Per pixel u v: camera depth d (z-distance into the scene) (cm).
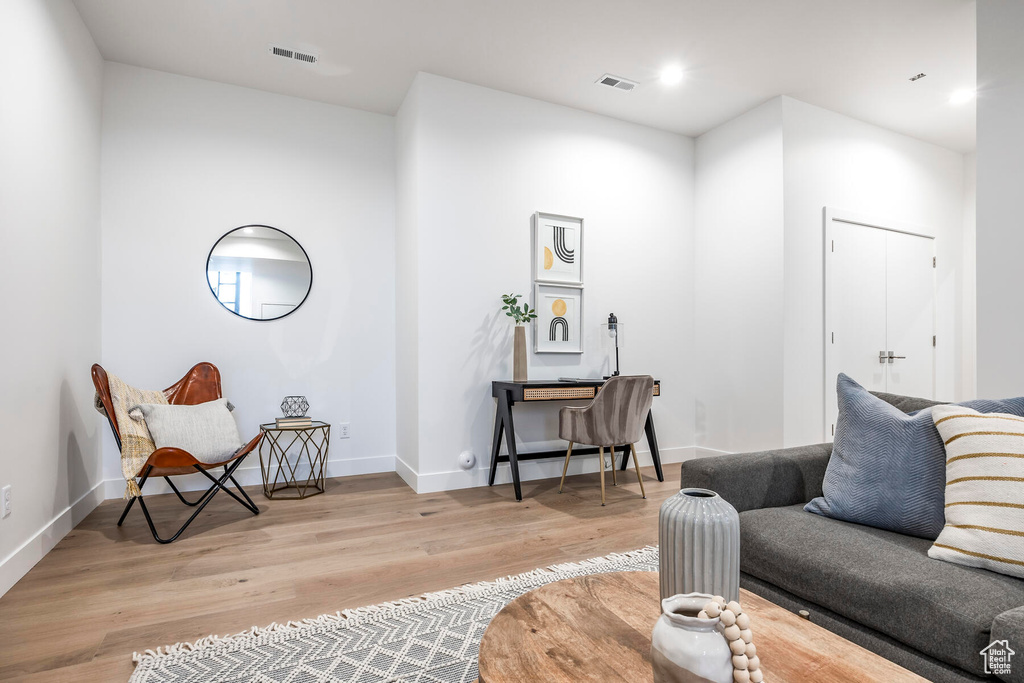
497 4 283
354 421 392
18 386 210
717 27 304
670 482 372
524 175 381
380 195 404
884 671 86
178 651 157
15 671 147
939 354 470
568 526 275
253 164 367
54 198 249
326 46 320
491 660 90
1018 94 254
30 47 224
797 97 386
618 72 352
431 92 351
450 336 353
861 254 422
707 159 443
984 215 264
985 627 104
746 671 69
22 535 213
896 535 148
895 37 314
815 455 189
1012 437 130
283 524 277
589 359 402
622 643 96
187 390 329
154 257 338
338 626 172
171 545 246
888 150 440
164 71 345
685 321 444
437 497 330
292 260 375
